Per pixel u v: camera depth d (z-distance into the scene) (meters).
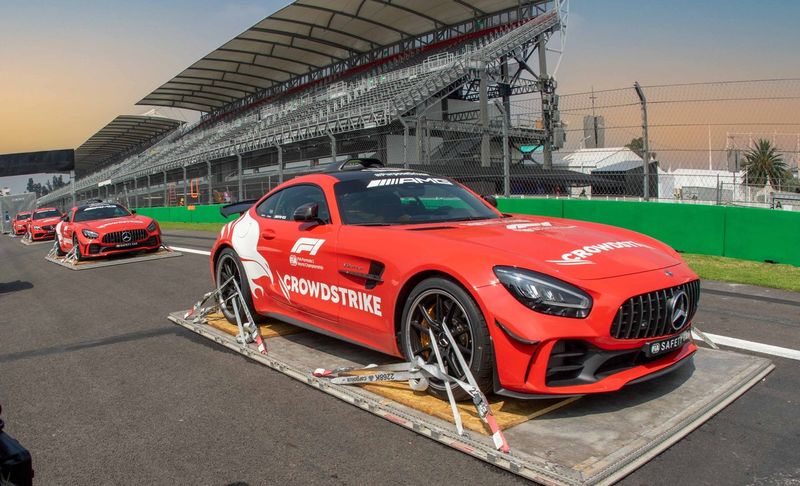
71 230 11.05
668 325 2.88
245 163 30.28
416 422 2.92
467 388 2.81
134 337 5.13
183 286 7.74
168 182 35.81
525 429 2.77
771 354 4.02
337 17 33.09
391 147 21.05
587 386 2.74
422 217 3.89
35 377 4.15
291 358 4.04
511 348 2.71
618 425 2.79
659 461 2.55
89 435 3.10
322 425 3.08
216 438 2.99
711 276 7.08
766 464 2.51
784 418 2.96
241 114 48.78
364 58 39.22
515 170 12.36
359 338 3.62
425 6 31.64
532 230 3.43
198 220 24.52
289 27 34.41
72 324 5.82
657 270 2.97
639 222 9.59
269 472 2.61
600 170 10.23
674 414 2.90
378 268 3.37
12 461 1.56
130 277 8.78
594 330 2.68
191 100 54.16
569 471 2.35
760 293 6.12
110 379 4.01
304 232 4.03
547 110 10.85
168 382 3.88
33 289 8.35
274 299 4.41
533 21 29.58
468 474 2.50
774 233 8.05
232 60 40.78
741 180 8.97
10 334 5.56
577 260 2.91
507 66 31.34
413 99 22.94
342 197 4.00
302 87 44.22
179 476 2.62
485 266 2.84
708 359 3.73
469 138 14.41
